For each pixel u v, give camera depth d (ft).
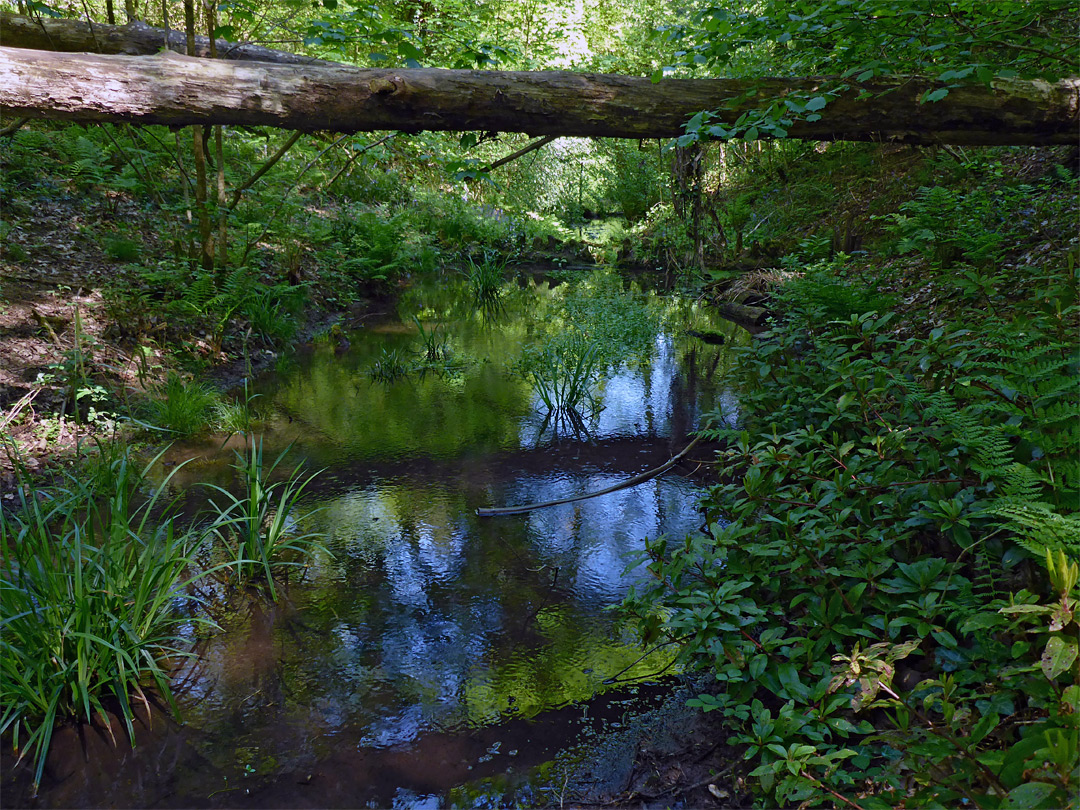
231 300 23.45
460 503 14.57
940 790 5.57
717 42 14.40
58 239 23.97
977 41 13.38
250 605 11.18
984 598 7.91
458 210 47.37
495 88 14.24
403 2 30.50
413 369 23.40
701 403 20.30
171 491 14.49
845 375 11.62
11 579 9.12
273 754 8.36
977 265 19.22
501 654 10.07
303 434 17.90
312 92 13.85
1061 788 4.61
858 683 7.54
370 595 11.44
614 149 52.75
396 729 8.73
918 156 34.65
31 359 17.57
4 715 8.36
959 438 8.48
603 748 8.36
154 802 7.70
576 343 24.62
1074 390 8.50
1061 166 22.66
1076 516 6.34
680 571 9.04
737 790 7.56
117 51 21.34
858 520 9.86
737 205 42.16
